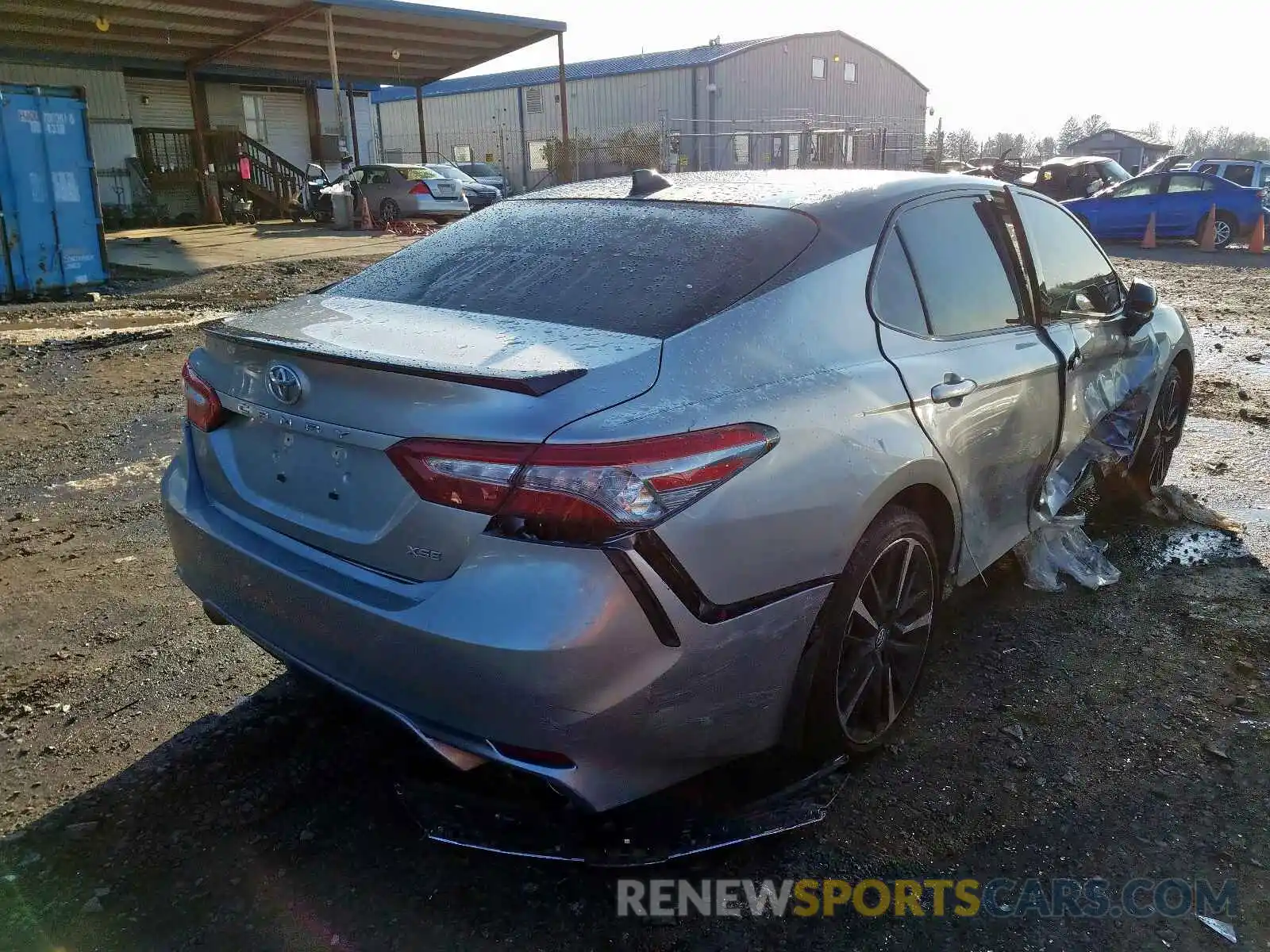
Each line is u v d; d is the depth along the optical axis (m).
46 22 20.67
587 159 38.31
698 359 2.30
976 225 3.40
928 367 2.85
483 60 26.83
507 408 2.05
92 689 3.21
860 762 2.83
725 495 2.15
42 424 6.24
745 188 3.12
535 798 2.63
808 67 43.09
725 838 2.48
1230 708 3.11
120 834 2.53
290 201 27.03
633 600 2.03
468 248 3.15
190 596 3.89
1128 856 2.47
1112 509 4.80
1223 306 11.60
